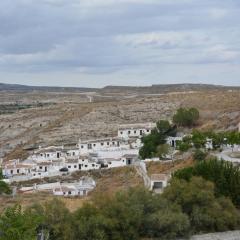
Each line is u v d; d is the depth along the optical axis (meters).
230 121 191.25
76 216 71.75
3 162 184.25
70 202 92.25
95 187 125.31
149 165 136.50
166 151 147.00
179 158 137.75
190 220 79.75
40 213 68.25
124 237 72.94
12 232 36.97
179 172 94.25
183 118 198.38
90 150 183.00
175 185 83.25
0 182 116.88
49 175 152.88
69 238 68.62
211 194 81.69
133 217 73.62
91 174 147.12
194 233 78.88
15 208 39.25
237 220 81.69
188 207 81.12
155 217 75.12
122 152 171.38
